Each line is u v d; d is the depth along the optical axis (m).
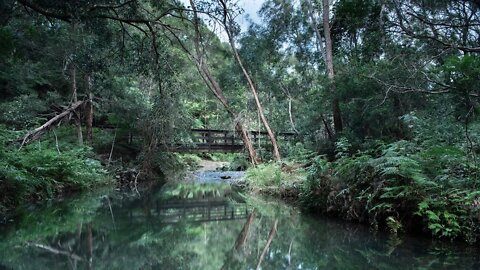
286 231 5.14
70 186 9.74
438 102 6.83
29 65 12.55
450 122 6.17
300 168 9.80
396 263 3.50
